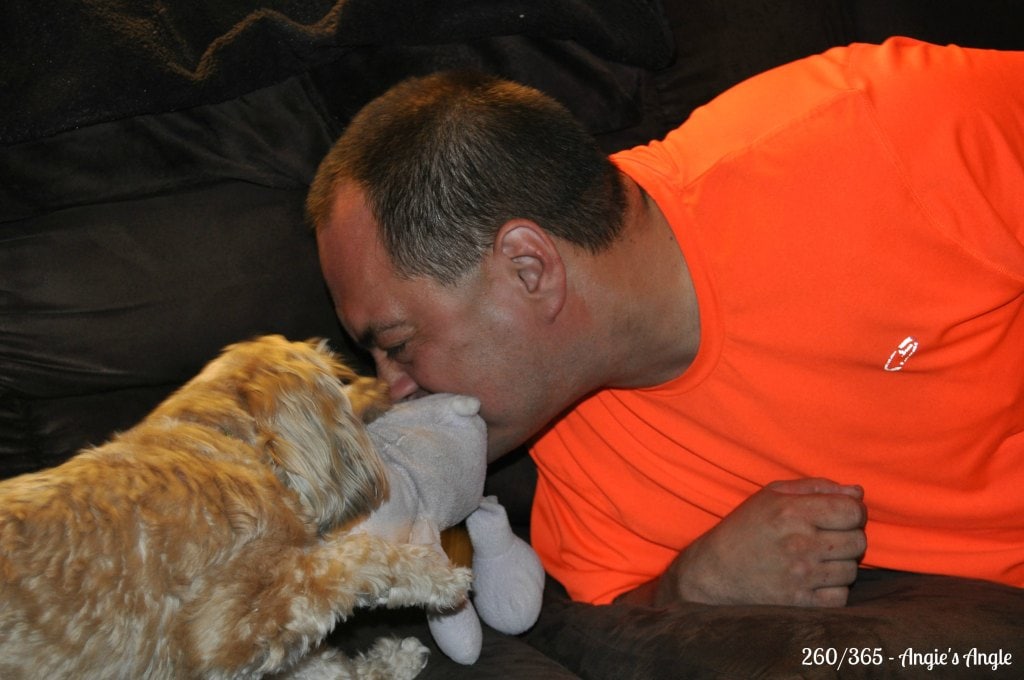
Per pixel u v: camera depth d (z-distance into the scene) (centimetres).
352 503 141
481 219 151
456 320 153
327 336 194
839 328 169
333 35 188
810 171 169
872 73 178
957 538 182
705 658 150
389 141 155
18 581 111
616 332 164
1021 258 166
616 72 223
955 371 172
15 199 171
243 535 126
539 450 202
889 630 144
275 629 122
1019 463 181
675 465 186
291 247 188
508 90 163
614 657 165
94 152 175
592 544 198
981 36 266
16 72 167
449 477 153
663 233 170
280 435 135
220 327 182
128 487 120
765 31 241
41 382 174
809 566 166
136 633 118
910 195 166
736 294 169
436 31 200
